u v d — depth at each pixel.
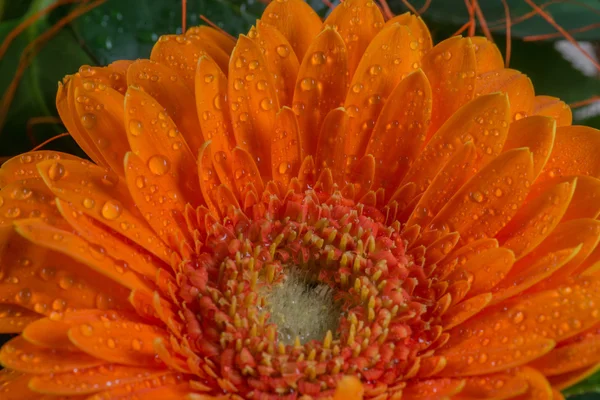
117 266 0.25
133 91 0.26
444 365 0.24
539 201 0.25
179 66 0.27
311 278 0.27
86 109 0.26
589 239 0.25
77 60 0.30
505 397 0.23
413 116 0.27
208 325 0.26
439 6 0.31
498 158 0.26
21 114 0.29
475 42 0.28
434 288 0.26
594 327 0.24
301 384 0.25
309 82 0.27
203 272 0.26
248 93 0.26
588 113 0.31
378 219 0.27
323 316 0.27
